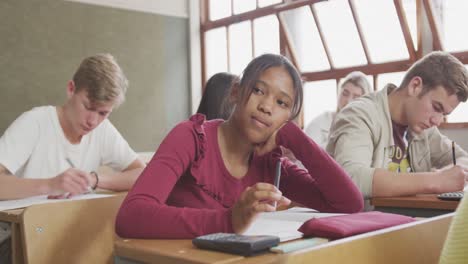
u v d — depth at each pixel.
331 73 5.43
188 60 7.16
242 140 1.10
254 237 0.67
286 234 0.77
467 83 1.73
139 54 6.72
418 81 1.79
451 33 4.50
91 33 6.32
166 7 6.95
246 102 1.03
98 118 1.91
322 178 1.18
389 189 1.54
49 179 1.63
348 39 5.24
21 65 5.81
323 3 5.41
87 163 2.04
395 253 0.73
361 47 5.14
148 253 0.72
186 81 7.15
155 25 6.86
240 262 0.61
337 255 0.65
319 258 0.63
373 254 0.69
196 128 1.08
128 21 6.62
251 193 0.78
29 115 1.92
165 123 6.94
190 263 0.64
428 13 4.59
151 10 6.81
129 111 6.62
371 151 1.77
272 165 1.18
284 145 1.18
